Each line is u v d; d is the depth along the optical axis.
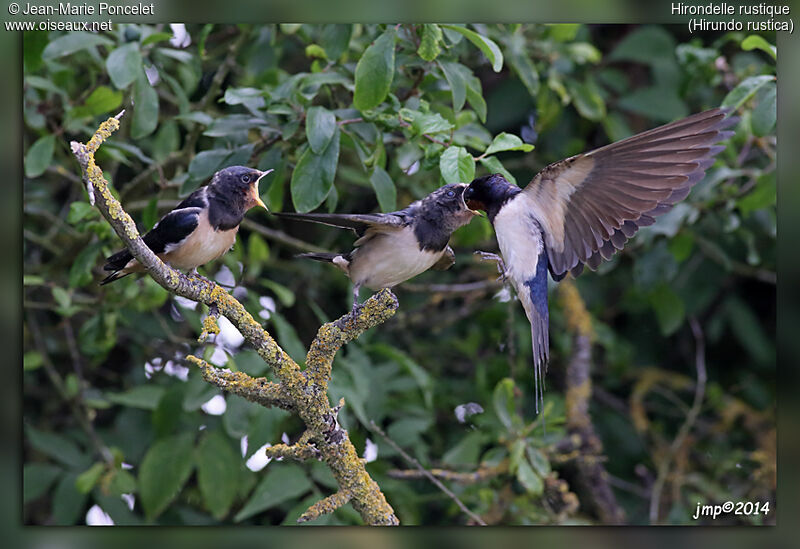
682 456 12.77
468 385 12.94
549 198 6.71
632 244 12.25
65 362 12.97
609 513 11.88
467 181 7.44
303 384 6.43
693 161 6.19
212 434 10.41
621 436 13.81
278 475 9.60
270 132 9.38
